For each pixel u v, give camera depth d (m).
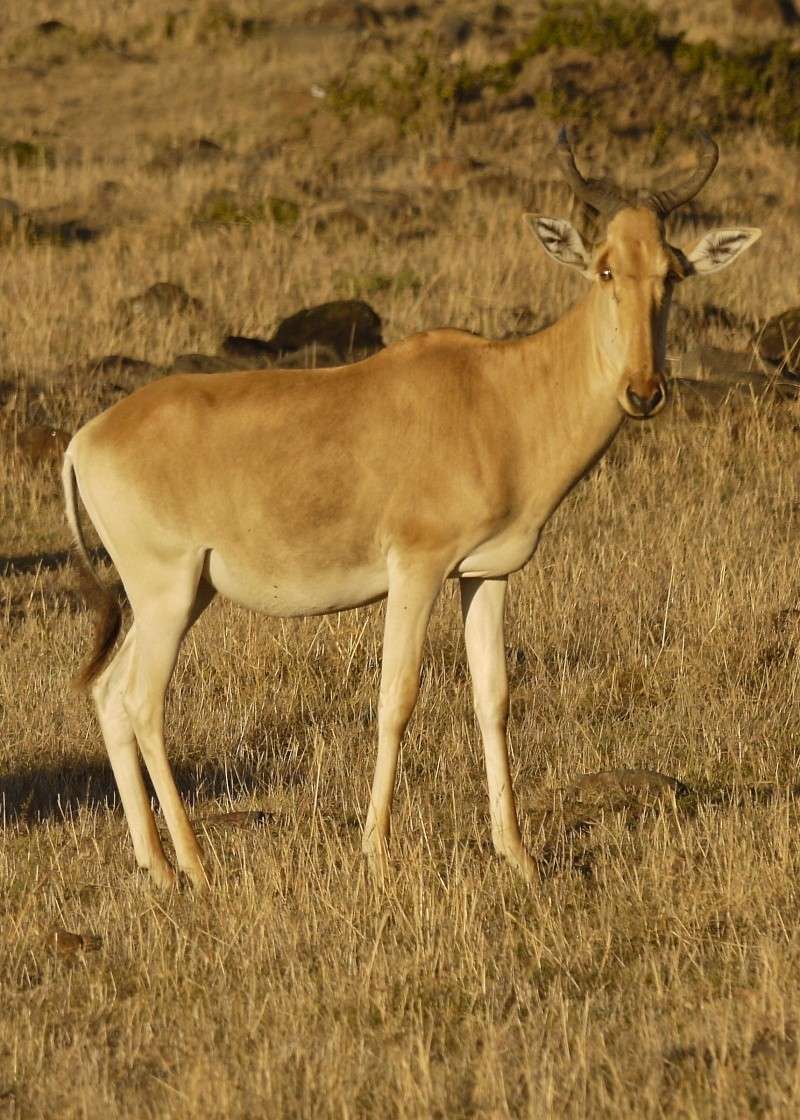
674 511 38.72
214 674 31.30
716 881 21.77
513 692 30.28
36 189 78.38
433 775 26.88
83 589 23.78
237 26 112.44
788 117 85.38
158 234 69.56
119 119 94.94
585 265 22.58
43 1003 19.47
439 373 22.58
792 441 42.53
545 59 91.81
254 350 49.38
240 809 25.92
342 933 20.72
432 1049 17.92
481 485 22.30
